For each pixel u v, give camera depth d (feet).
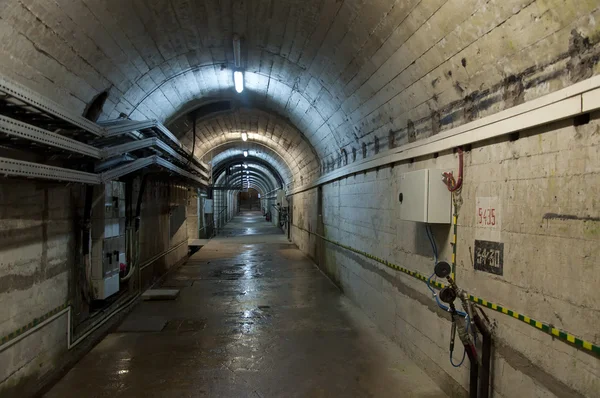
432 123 12.14
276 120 31.89
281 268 33.01
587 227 6.49
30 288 10.84
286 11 14.33
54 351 12.07
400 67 12.44
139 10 12.81
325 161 29.91
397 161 14.82
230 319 18.47
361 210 20.08
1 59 9.12
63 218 12.96
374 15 11.67
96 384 11.79
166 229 29.71
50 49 10.54
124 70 15.20
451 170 10.68
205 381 12.03
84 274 14.60
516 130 8.06
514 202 8.32
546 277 7.38
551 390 7.20
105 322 16.42
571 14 6.51
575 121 6.78
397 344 14.90
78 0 10.23
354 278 21.44
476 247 9.64
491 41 8.48
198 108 29.09
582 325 6.52
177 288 25.20
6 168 8.16
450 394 10.83
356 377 12.28
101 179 13.42
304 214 42.68
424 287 12.50
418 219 10.96
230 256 39.99
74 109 13.42
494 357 8.91
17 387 10.06
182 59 18.24
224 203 91.35
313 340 15.64
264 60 19.65
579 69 6.68
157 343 15.26
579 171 6.68
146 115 20.54
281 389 11.52
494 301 8.93
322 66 17.33
